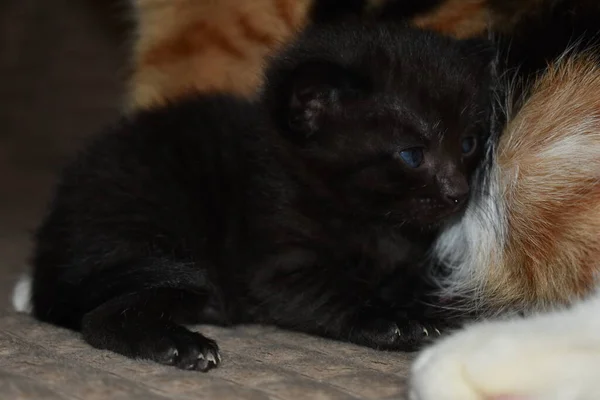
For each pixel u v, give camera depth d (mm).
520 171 592
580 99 591
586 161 584
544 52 608
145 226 608
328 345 582
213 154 629
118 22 1018
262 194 619
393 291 608
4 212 872
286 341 585
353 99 609
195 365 545
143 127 635
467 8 645
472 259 604
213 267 616
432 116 604
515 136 597
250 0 663
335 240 611
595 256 579
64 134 1081
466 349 504
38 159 1071
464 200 603
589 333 505
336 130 610
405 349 579
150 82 681
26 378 523
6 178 1010
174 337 557
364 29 626
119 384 521
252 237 614
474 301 597
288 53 629
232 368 543
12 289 661
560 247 582
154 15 677
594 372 494
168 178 619
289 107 613
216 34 668
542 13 611
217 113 642
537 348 500
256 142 628
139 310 577
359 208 611
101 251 600
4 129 1113
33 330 584
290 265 608
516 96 608
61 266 601
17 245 768
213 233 618
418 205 604
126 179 615
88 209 607
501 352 501
